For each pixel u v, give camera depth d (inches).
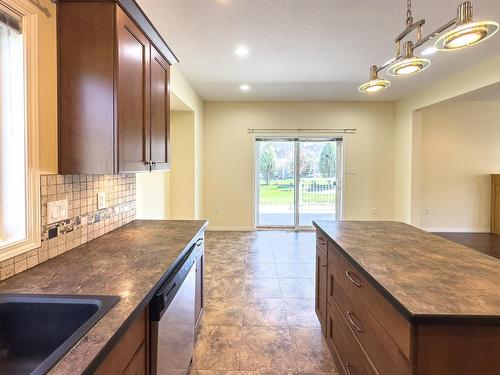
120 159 61.9
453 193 235.9
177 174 209.0
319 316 95.5
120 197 91.0
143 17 70.1
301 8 99.7
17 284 47.2
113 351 35.0
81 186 70.0
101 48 60.1
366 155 240.4
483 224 237.6
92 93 60.4
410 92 210.4
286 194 249.1
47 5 58.1
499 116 231.9
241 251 185.2
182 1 95.2
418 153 215.6
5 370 40.7
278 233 234.2
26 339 42.0
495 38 121.0
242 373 77.5
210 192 242.5
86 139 60.9
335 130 239.1
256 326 99.7
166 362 51.7
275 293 125.3
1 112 53.4
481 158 234.4
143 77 73.5
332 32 117.5
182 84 170.1
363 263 58.6
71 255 62.1
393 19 107.1
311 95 219.1
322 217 249.1
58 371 27.7
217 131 239.9
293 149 246.7
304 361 82.2
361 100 234.7
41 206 57.3
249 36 121.0
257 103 238.5
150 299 45.6
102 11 59.8
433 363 38.6
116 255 62.3
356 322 60.9
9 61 53.4
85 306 41.6
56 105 60.6
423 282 48.9
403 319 40.8
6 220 53.8
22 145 53.7
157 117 84.3
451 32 58.6
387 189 241.4
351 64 153.3
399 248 69.4
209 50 135.3
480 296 43.6
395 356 43.6
